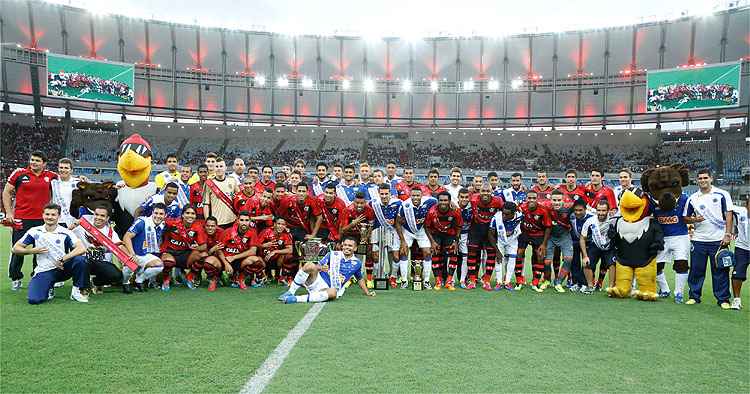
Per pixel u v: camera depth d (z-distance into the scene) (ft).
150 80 125.59
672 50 118.11
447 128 135.95
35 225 24.45
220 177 27.94
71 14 116.98
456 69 132.26
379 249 27.14
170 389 11.09
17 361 12.89
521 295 24.08
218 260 24.47
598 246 24.66
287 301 20.86
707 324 18.26
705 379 12.42
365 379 11.85
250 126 135.03
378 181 28.76
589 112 126.31
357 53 133.59
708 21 113.80
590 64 125.18
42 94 118.42
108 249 22.26
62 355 13.39
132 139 24.64
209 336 15.42
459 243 27.63
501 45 129.59
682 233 23.20
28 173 24.39
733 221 21.77
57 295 22.06
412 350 14.28
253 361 13.05
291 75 133.18
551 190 29.30
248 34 130.11
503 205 25.63
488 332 16.51
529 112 129.80
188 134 132.36
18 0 112.57
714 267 22.03
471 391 11.23
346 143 136.36
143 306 19.88
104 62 113.29
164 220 24.14
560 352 14.40
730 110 117.80
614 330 17.11
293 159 130.52
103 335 15.38
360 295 23.22
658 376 12.58
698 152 121.90
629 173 27.30
